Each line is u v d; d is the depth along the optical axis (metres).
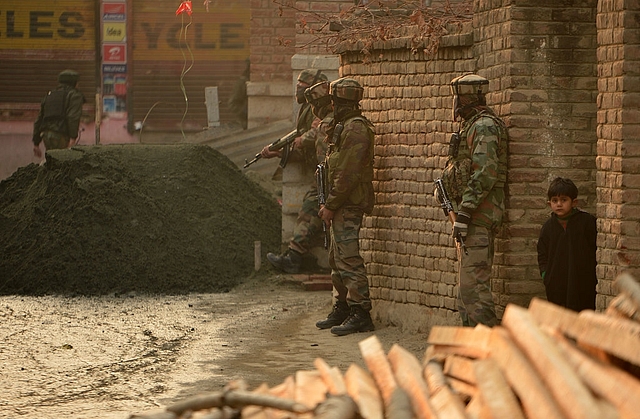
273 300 35.91
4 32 74.81
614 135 21.70
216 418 10.78
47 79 74.62
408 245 29.22
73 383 23.34
